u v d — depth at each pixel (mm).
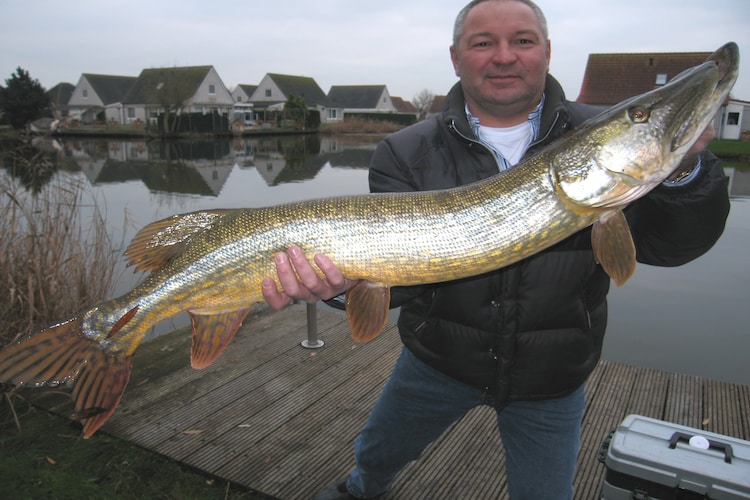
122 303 854
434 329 822
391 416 901
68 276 1890
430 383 856
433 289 821
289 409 1376
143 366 1593
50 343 824
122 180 6520
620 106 771
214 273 844
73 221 2055
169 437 1249
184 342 1750
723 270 2906
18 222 1933
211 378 1526
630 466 889
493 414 1346
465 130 806
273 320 1942
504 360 782
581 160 763
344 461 1175
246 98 26297
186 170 7723
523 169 786
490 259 780
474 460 1179
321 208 819
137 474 1137
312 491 1081
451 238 788
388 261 802
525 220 775
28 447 1216
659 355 1950
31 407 1354
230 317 866
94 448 1216
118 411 1355
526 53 761
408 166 844
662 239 763
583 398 831
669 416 1328
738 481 815
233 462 1166
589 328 792
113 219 3924
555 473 784
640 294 2572
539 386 784
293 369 1585
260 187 6000
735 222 3900
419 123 896
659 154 734
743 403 1381
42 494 1072
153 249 896
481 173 819
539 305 767
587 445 1216
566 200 771
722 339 2078
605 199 757
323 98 25672
